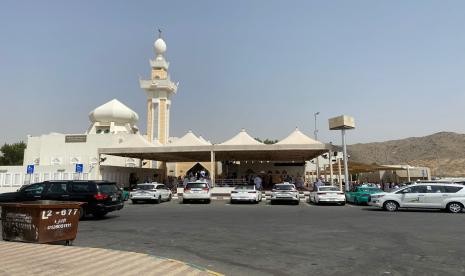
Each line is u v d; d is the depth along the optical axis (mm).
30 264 7305
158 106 50656
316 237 11344
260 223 14859
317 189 26406
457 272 7145
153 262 7578
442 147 101250
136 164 49781
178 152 36375
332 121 33188
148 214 18750
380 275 6977
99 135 47250
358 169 43500
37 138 49250
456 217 17047
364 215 18141
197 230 12953
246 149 34312
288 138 35000
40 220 9609
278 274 7078
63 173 37031
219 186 36875
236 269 7465
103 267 7113
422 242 10375
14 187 38000
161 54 53312
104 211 16625
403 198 20781
